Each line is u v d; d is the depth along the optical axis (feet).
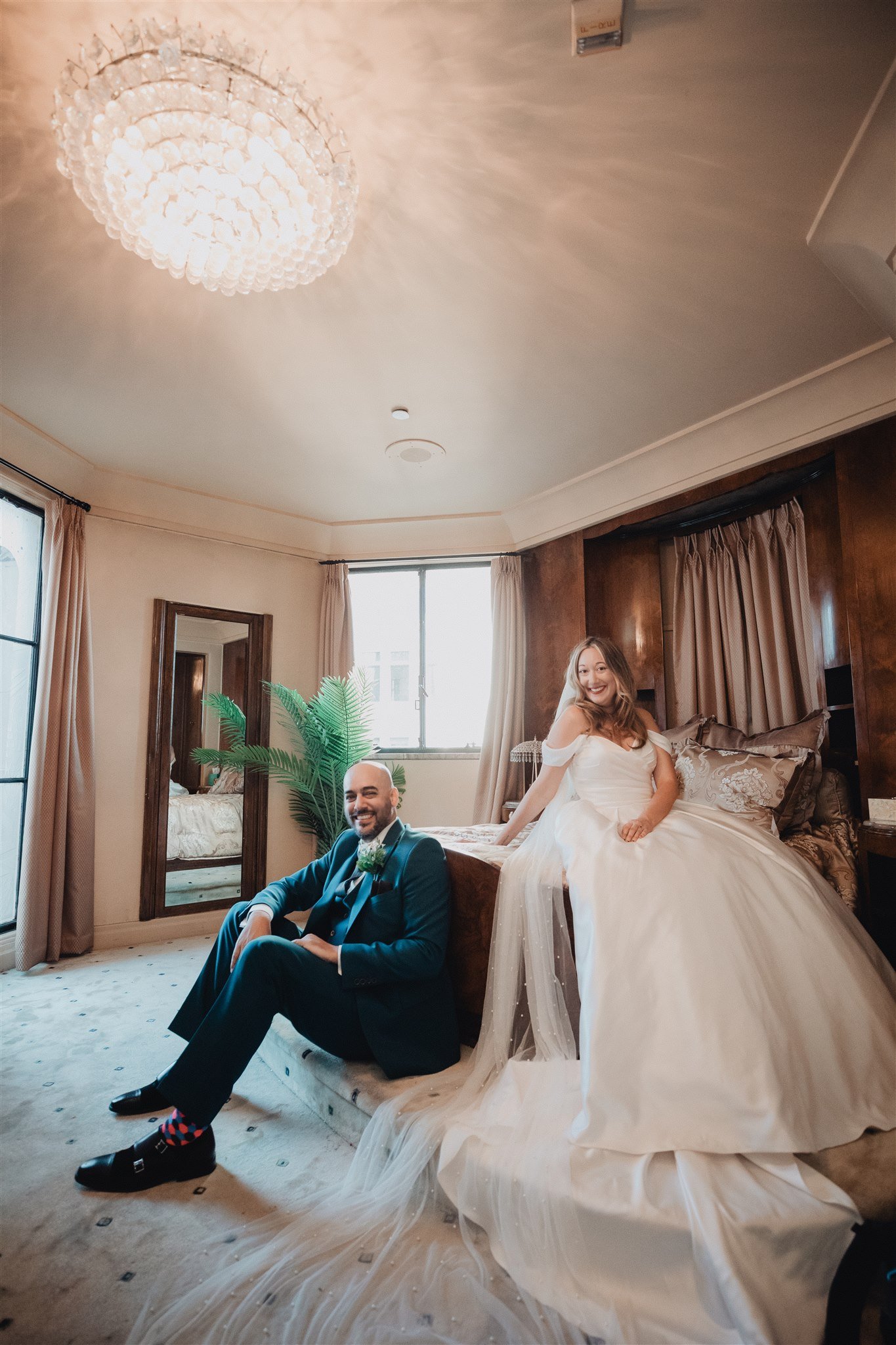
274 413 13.00
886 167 6.97
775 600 13.97
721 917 5.98
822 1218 4.59
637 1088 5.49
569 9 5.79
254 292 9.47
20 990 11.93
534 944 7.14
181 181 6.40
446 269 9.13
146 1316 4.72
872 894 10.37
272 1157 6.83
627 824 7.10
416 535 19.02
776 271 9.23
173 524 16.90
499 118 6.88
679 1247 4.66
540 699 17.51
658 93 6.61
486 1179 5.47
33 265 8.84
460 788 18.76
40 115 6.77
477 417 13.23
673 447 14.17
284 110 6.09
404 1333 4.56
